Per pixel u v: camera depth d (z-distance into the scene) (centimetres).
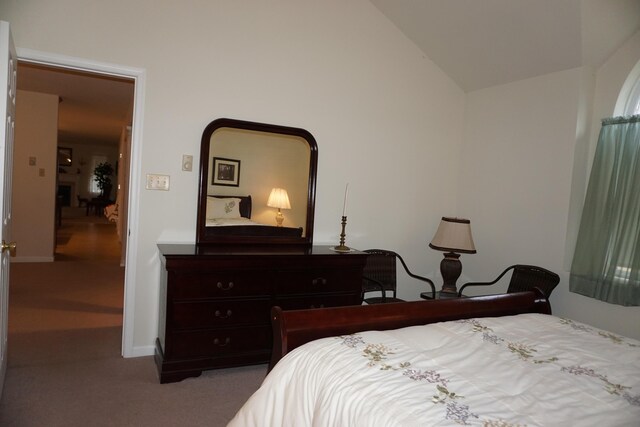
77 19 260
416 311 187
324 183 343
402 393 117
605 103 303
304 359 143
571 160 306
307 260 284
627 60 292
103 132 948
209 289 259
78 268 538
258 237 316
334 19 337
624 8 269
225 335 267
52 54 255
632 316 270
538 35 297
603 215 285
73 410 220
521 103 344
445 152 394
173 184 291
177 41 285
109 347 302
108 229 955
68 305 389
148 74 279
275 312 164
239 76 305
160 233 290
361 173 357
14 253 206
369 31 352
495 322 181
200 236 294
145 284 288
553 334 172
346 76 345
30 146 552
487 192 373
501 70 348
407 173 377
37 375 254
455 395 117
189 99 291
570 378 132
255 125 307
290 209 328
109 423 211
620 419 111
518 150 346
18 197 551
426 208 389
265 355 279
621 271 272
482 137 379
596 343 165
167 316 251
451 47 354
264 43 312
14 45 230
